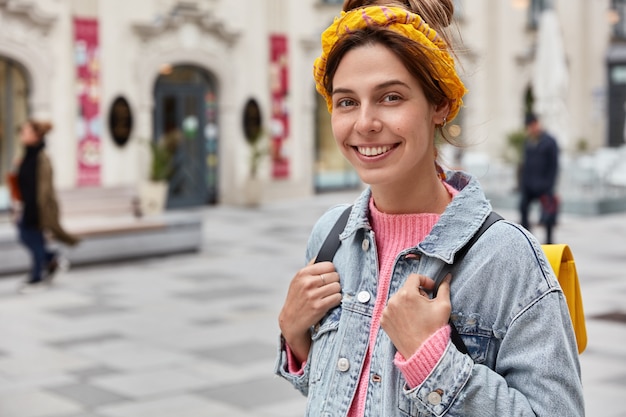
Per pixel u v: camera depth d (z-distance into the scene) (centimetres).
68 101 1736
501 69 2497
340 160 2250
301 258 1260
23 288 1013
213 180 2022
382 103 166
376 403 168
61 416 558
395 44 162
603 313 832
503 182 2164
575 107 2767
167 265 1198
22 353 725
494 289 162
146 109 1844
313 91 2148
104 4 1772
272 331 801
